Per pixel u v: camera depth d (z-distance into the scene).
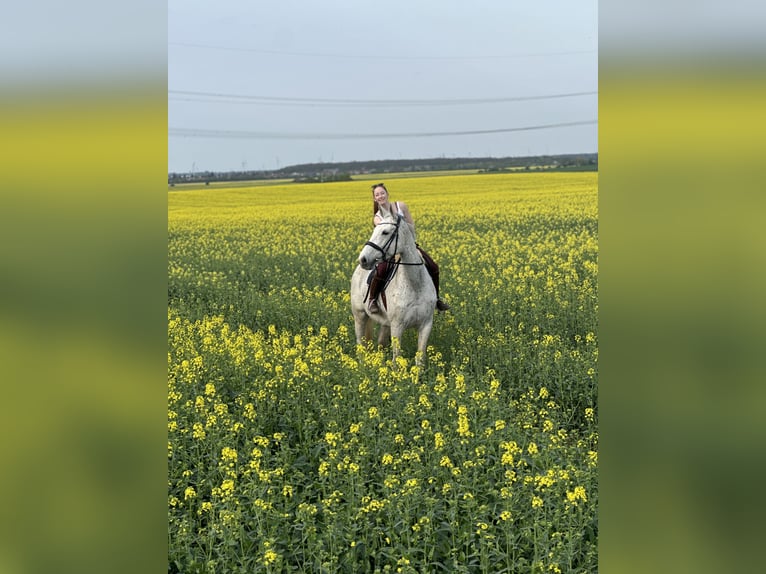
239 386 7.95
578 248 18.53
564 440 6.64
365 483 5.57
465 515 4.99
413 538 4.42
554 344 9.19
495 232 22.34
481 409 6.78
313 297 12.96
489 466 5.71
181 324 11.16
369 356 8.11
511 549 4.48
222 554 4.52
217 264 18.50
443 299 11.75
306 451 6.38
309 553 4.42
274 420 6.99
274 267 17.88
